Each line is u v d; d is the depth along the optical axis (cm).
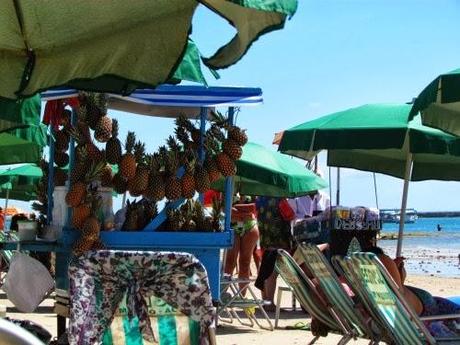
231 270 1070
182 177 609
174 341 399
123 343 395
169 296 400
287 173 950
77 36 399
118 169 600
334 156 918
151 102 614
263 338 799
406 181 763
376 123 688
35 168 1620
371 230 873
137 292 397
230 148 621
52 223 621
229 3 396
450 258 3372
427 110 602
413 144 672
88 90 467
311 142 713
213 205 634
